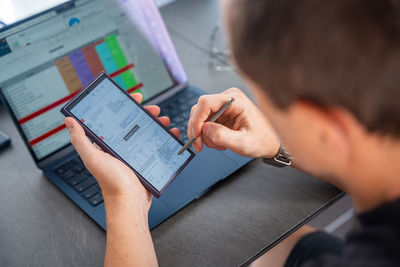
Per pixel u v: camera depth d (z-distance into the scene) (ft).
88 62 2.91
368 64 0.88
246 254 2.14
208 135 2.34
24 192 2.63
